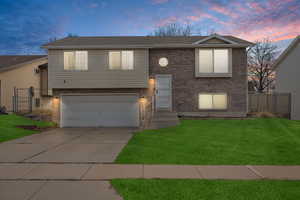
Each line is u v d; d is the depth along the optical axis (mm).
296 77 19344
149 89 16203
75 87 15844
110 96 15250
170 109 16188
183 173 5188
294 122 14250
